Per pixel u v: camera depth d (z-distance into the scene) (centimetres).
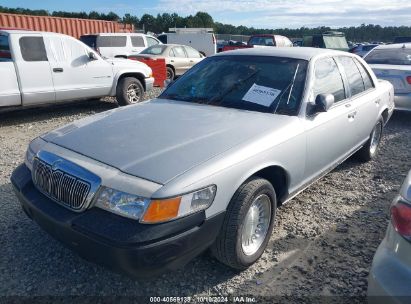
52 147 275
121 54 1631
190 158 247
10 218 357
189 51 1552
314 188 454
